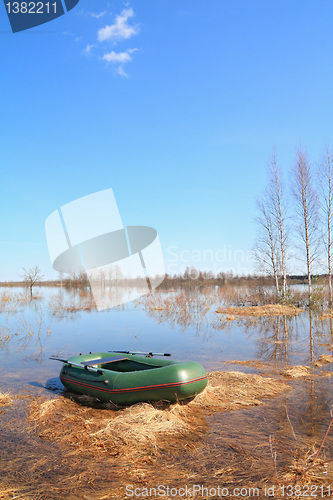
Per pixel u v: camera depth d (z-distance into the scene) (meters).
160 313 23.17
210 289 43.50
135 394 6.46
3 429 5.72
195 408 6.57
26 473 4.35
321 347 12.21
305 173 24.95
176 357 10.93
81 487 4.03
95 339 14.24
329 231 24.42
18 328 17.03
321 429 5.62
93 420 5.98
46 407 6.51
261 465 4.49
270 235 26.64
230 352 11.57
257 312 22.19
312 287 25.27
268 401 6.97
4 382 8.51
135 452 4.84
